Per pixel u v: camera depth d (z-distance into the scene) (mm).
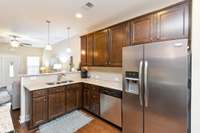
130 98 2348
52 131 2664
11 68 7039
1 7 2898
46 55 7820
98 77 4289
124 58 2457
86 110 3766
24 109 3129
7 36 5496
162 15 2205
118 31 3027
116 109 2771
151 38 2361
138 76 2195
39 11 3096
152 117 2023
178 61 1738
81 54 4355
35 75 3420
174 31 2059
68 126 2869
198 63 1610
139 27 2568
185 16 1939
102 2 2658
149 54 2041
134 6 2773
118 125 2736
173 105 1797
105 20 3607
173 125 1803
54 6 2857
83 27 4211
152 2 2578
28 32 4867
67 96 3490
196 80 1630
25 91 3156
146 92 2070
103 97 3094
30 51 7805
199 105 1603
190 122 1696
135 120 2270
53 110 3143
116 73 3672
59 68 6000
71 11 3084
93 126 2873
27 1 2656
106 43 3361
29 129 2727
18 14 3264
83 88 3811
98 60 3637
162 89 1899
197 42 1621
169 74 1825
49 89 3047
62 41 6168
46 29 4453
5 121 1315
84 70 4562
